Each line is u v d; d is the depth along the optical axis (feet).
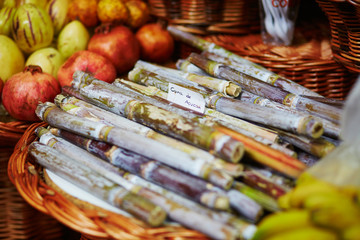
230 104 1.87
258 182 1.51
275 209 1.46
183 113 1.83
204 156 1.57
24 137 2.00
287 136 1.71
